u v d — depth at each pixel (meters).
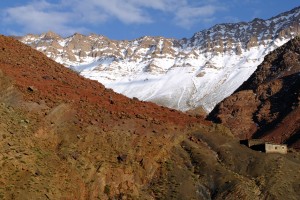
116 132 72.75
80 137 69.19
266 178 73.81
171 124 80.31
